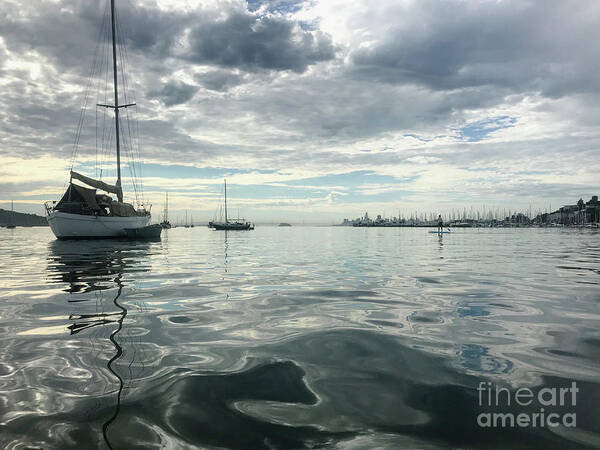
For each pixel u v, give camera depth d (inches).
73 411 104.4
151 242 1150.3
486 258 614.9
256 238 1667.1
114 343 164.6
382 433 94.7
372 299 263.3
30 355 148.5
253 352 153.8
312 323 199.0
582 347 159.2
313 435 93.7
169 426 97.4
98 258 589.0
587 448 87.6
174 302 252.5
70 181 1127.6
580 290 298.2
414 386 122.0
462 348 158.7
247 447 88.5
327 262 540.4
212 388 120.1
